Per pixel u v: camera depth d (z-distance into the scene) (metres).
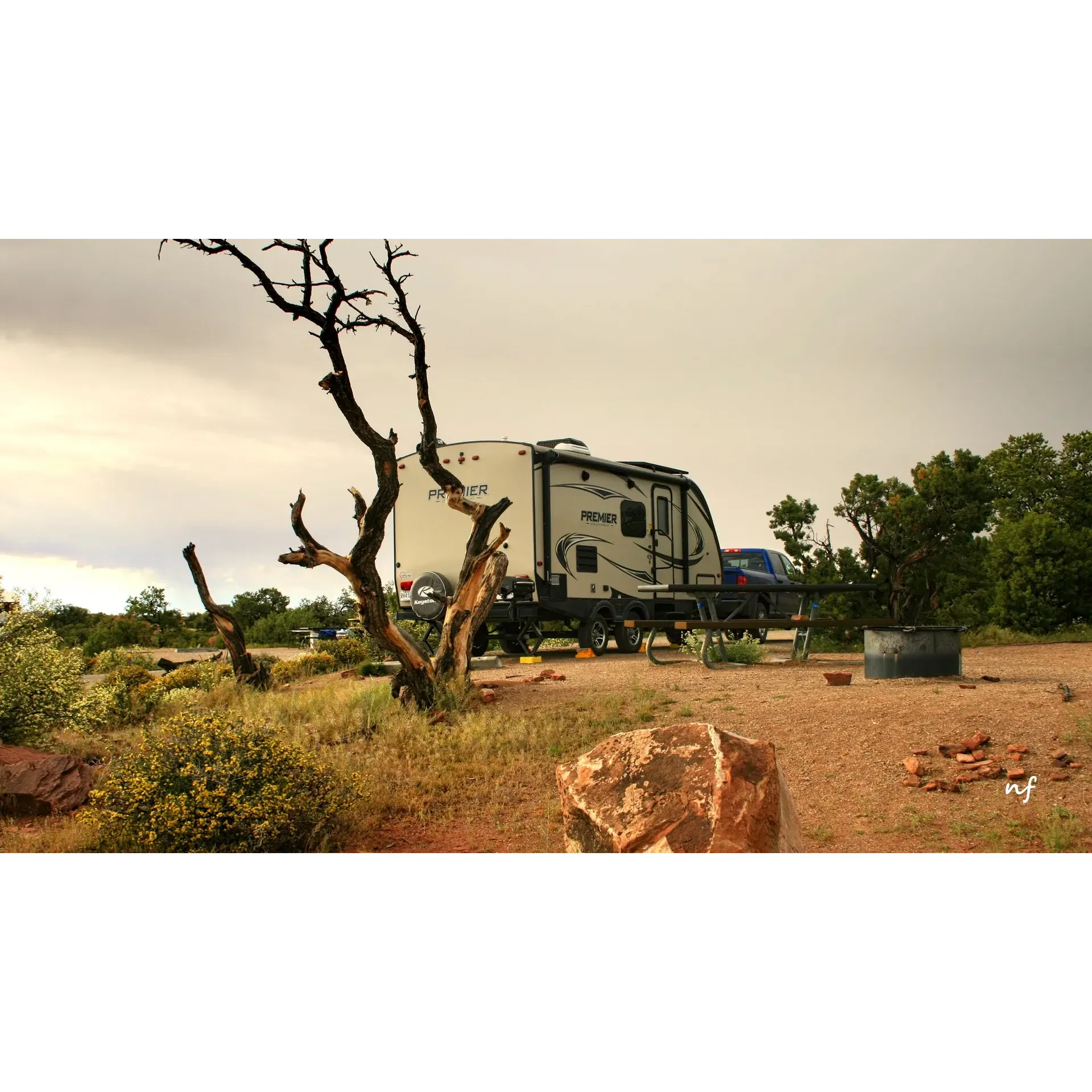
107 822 6.13
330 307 9.42
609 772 5.05
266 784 6.20
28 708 8.96
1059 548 20.45
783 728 8.20
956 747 7.11
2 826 6.89
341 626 29.16
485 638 16.70
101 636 27.52
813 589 13.47
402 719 9.47
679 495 18.59
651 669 12.85
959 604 20.59
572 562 15.78
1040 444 35.28
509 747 8.32
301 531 9.73
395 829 6.59
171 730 6.66
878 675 10.45
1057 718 7.61
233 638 13.73
